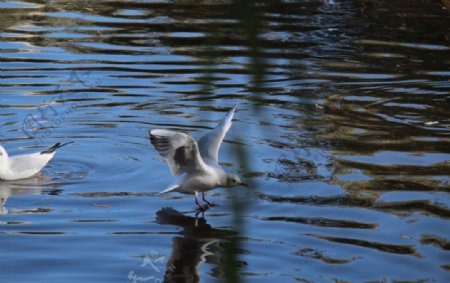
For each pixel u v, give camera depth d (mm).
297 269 8016
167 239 8812
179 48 17500
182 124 13211
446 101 14867
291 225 9180
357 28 19625
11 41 17562
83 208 9805
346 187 10453
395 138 12656
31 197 10188
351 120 13547
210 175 9227
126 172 11156
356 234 8938
